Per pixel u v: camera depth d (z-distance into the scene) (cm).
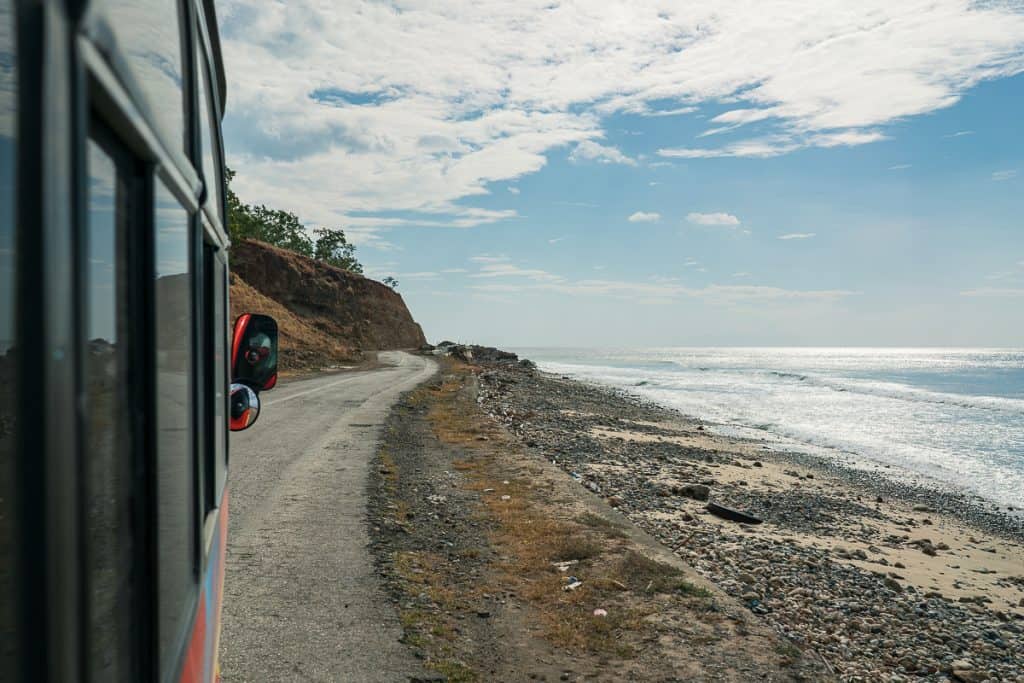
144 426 165
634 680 635
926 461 3067
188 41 234
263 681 586
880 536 1669
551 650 689
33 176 92
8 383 91
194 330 243
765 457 2850
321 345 6494
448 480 1468
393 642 672
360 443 1833
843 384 8431
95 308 123
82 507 106
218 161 376
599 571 904
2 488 92
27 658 93
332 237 15550
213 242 327
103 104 122
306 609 739
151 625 172
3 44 92
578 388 6100
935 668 838
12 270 92
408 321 11662
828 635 914
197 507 249
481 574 898
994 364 18438
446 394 3619
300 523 1058
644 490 1788
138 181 159
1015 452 3347
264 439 1866
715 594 836
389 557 922
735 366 14775
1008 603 1222
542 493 1345
